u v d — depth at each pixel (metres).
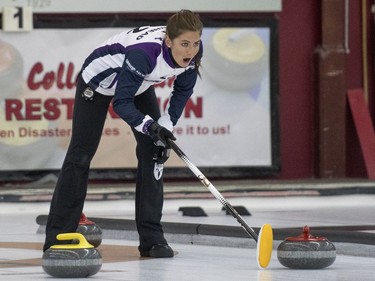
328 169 32.09
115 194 26.36
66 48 30.31
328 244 13.43
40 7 30.20
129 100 13.59
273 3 31.53
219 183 28.58
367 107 32.69
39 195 26.11
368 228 19.55
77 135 14.09
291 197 27.48
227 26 31.14
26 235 19.19
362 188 27.98
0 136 29.92
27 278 12.52
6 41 29.91
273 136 31.58
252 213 24.56
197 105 31.00
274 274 12.83
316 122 32.41
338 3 32.06
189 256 15.23
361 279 12.27
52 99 30.22
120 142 30.39
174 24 13.27
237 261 14.51
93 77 13.89
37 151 30.16
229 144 31.25
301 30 32.50
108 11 30.61
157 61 13.55
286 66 32.44
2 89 29.91
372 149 32.22
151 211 15.05
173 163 30.84
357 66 33.12
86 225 16.17
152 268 13.62
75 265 12.41
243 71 31.25
